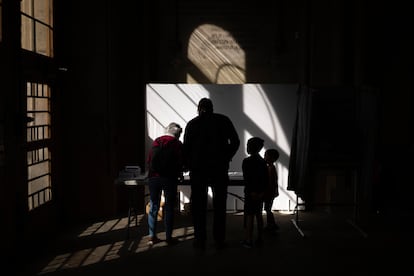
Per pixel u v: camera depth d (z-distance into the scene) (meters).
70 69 7.75
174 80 9.20
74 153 7.83
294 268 5.34
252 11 9.20
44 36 6.93
